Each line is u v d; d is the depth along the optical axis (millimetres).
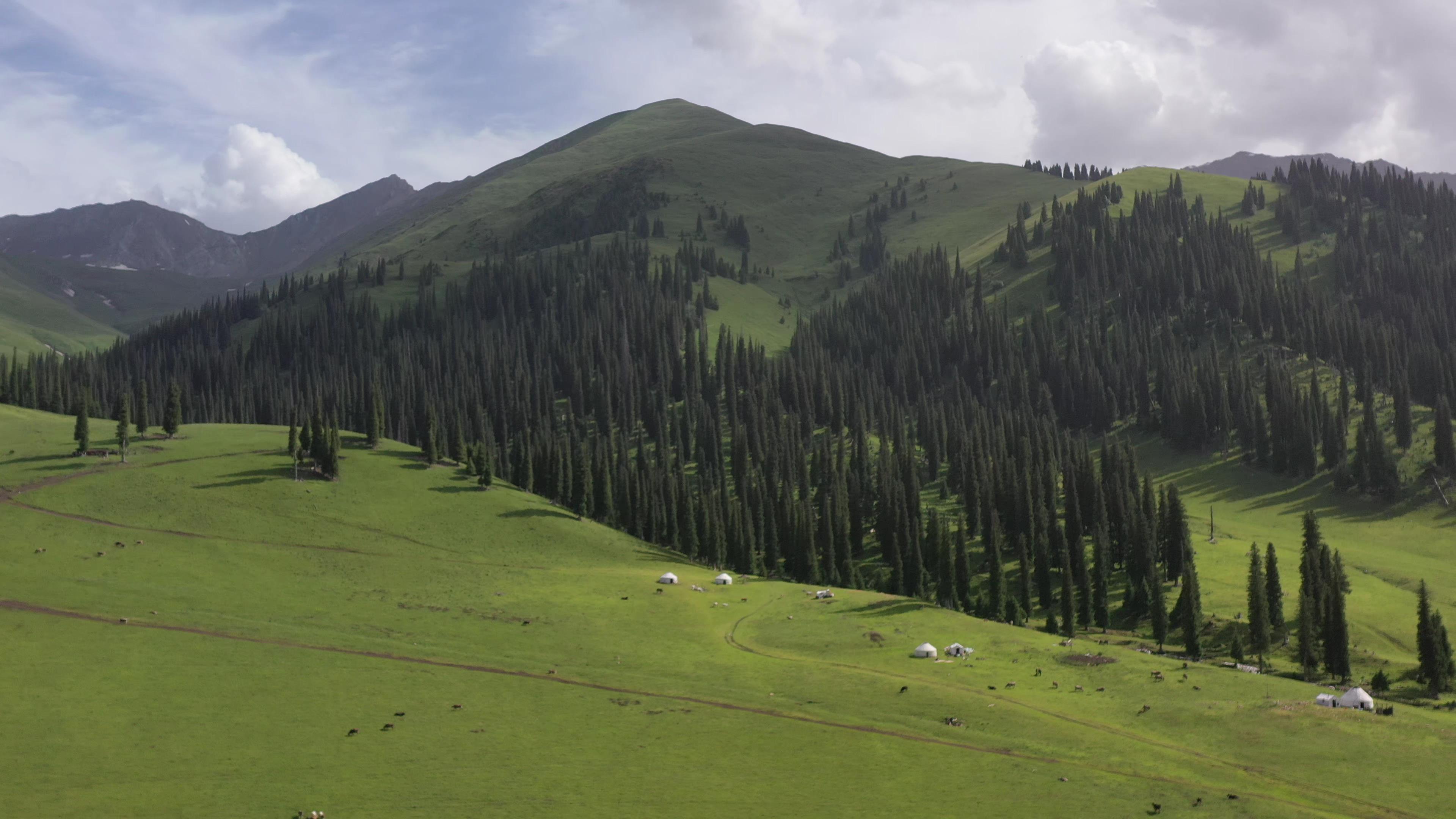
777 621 116500
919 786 70438
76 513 132000
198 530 132625
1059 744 78688
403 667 91750
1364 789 70562
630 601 123250
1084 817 65750
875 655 102938
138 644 89750
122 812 61719
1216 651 127438
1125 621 147250
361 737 75812
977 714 84938
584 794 68062
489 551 144375
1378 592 149125
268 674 86500
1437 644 106750
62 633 90062
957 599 149250
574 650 102062
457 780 69312
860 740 79000
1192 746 78812
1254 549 124688
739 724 82250
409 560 134125
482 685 88688
